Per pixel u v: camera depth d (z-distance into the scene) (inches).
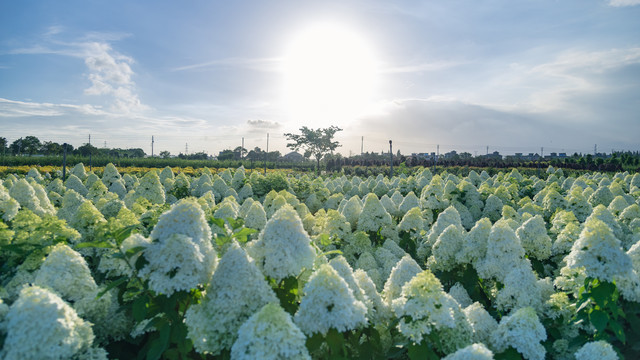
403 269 177.2
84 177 782.5
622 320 158.1
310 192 673.0
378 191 687.1
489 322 154.3
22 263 164.1
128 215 208.5
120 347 155.6
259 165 2223.2
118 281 138.8
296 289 143.1
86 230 208.7
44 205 343.3
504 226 205.8
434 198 434.3
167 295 119.0
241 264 124.9
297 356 104.2
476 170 1678.2
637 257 169.5
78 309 138.9
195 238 130.6
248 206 373.4
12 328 103.7
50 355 104.0
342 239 292.5
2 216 244.2
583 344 154.9
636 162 1846.7
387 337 154.9
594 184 639.1
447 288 234.7
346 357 128.3
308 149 2060.8
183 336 126.0
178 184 638.5
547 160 2054.6
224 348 125.7
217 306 120.6
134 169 1534.2
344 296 121.6
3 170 1229.1
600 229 149.9
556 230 279.6
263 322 105.7
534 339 134.0
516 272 178.1
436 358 131.3
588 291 150.9
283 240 141.5
